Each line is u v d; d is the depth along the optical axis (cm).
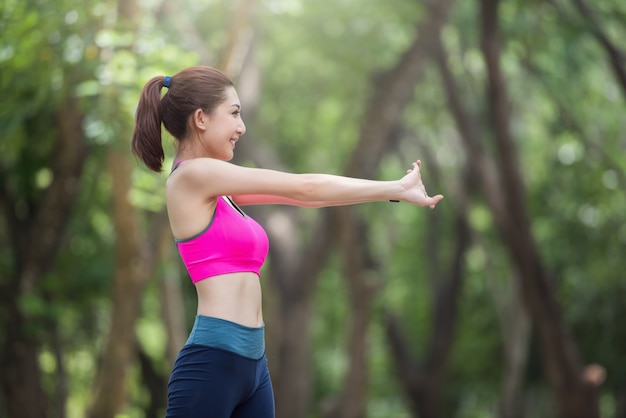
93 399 1166
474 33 1769
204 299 366
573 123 1855
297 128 2262
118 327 1150
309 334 1555
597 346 2019
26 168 1356
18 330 1416
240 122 379
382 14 1670
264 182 361
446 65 1756
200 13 1639
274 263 1545
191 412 359
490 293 2464
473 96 2066
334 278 2428
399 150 2244
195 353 362
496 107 1536
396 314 2278
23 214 1434
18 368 1416
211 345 361
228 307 363
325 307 2522
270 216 1552
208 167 364
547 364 1670
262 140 2166
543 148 2181
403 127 2156
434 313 2256
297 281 1536
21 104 1093
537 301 1650
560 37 1670
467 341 2542
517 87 2066
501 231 1706
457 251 2233
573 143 1911
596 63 1772
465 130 1767
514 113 2211
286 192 361
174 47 998
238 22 1066
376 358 2859
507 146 1566
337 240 1552
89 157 1402
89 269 1566
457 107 1769
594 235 1950
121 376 1160
